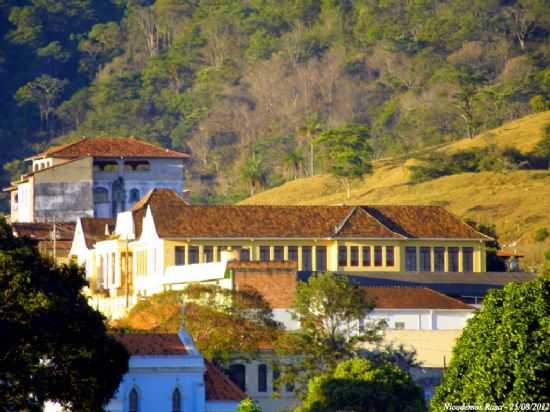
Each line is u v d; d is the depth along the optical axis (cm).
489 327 18525
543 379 17925
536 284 18712
